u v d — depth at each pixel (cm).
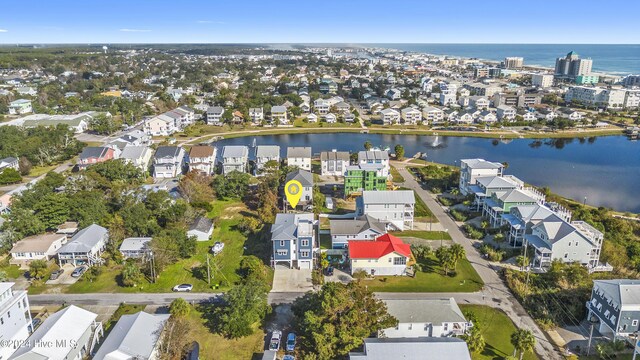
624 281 5575
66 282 6669
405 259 6894
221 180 10119
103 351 4719
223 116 18488
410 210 8606
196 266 7162
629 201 10569
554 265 6675
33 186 9281
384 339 4897
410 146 15700
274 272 7000
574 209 9125
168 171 11606
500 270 7094
